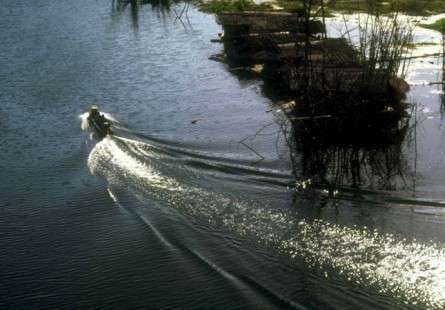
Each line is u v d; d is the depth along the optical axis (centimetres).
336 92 2189
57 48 3956
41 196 1956
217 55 3669
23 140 2412
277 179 1983
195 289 1443
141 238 1675
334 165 2069
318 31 3022
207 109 2733
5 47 3994
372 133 2230
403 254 1528
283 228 1677
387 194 1855
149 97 2931
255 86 3058
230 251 1580
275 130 2417
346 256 1534
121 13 5134
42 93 3011
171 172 2055
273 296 1391
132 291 1460
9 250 1667
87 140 2377
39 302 1448
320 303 1355
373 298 1365
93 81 3209
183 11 5022
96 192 1956
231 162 2122
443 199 1806
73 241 1694
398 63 2344
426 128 2364
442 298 1356
